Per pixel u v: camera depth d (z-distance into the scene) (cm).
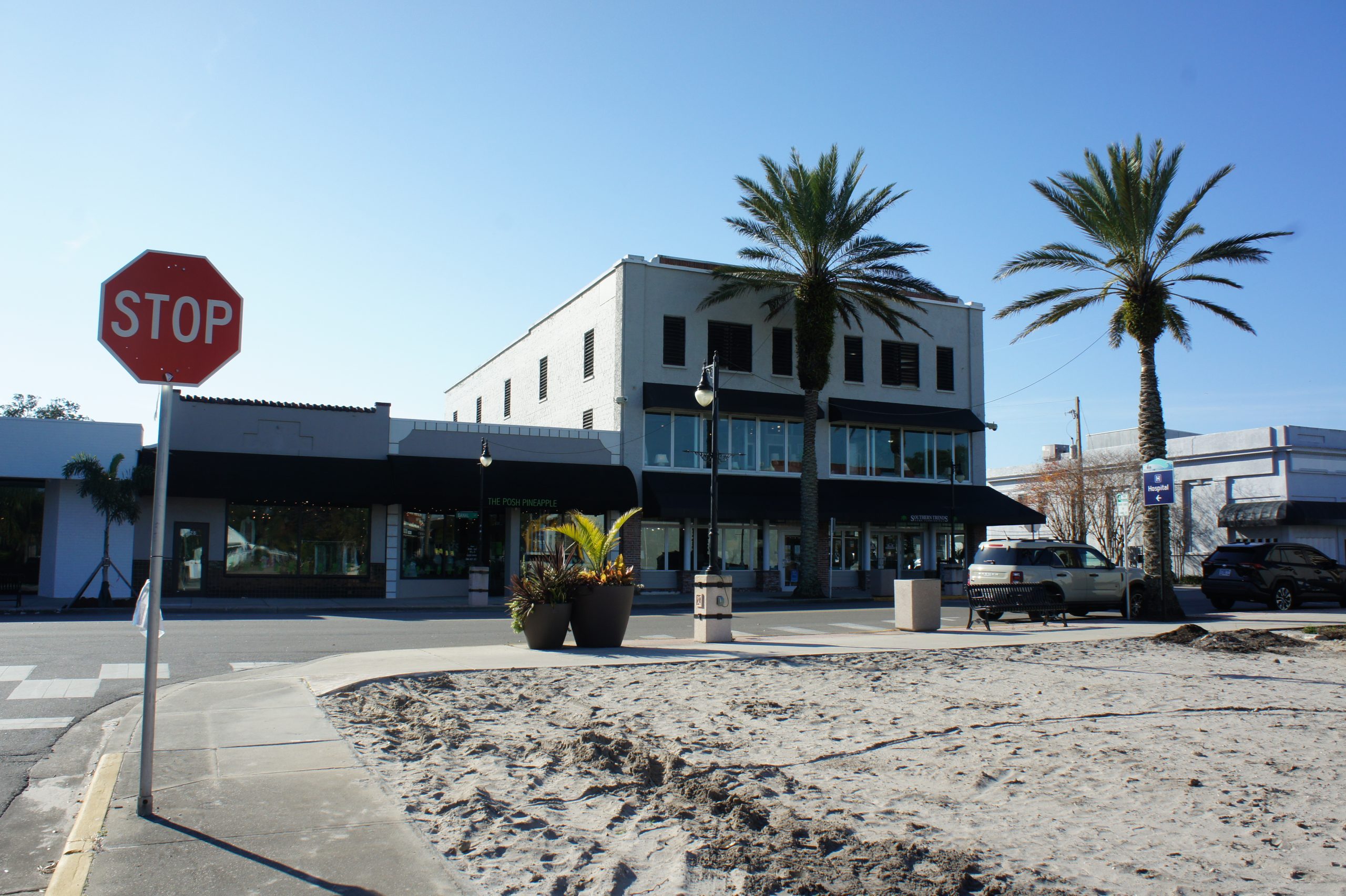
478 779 644
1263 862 504
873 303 3359
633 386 3450
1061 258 2631
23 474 2581
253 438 2897
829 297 3269
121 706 937
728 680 1162
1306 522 4203
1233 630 1794
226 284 563
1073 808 602
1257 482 4469
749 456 3644
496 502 3072
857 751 757
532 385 4334
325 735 771
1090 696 1054
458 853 491
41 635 1569
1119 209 2467
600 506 3253
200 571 2825
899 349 3959
